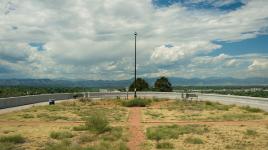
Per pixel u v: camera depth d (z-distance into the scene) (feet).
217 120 84.38
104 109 117.80
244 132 63.82
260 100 117.50
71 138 58.59
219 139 56.95
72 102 152.56
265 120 83.15
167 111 110.42
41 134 63.10
